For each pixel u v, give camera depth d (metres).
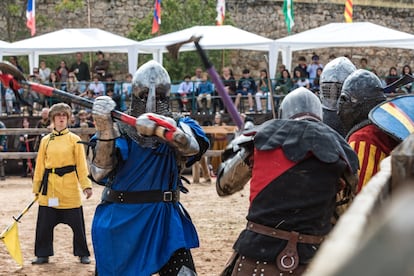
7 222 12.94
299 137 4.50
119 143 5.93
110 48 26.14
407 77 6.87
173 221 5.95
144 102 6.21
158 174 6.01
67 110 9.26
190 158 6.19
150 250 5.89
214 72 4.88
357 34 26.25
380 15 36.75
